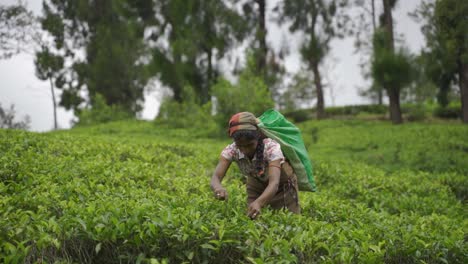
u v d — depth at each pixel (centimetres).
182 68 2936
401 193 995
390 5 3122
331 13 3225
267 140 452
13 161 653
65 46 3959
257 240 372
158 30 3169
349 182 1019
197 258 370
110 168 720
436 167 1573
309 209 578
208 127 2720
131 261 370
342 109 3741
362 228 465
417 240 415
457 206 871
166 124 2934
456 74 2772
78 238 378
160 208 422
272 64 3130
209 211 445
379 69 2700
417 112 3070
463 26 2497
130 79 3791
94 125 3266
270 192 427
